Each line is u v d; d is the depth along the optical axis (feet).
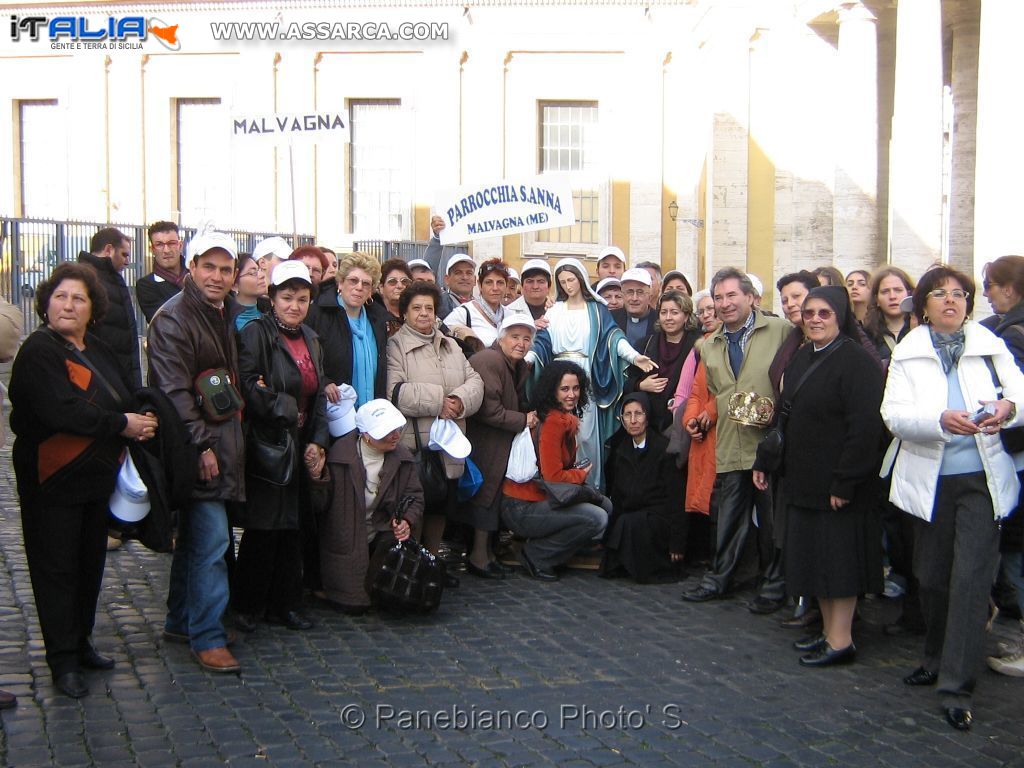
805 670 20.35
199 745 16.24
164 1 80.79
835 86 56.70
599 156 77.36
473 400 25.08
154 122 81.97
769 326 24.48
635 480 26.86
